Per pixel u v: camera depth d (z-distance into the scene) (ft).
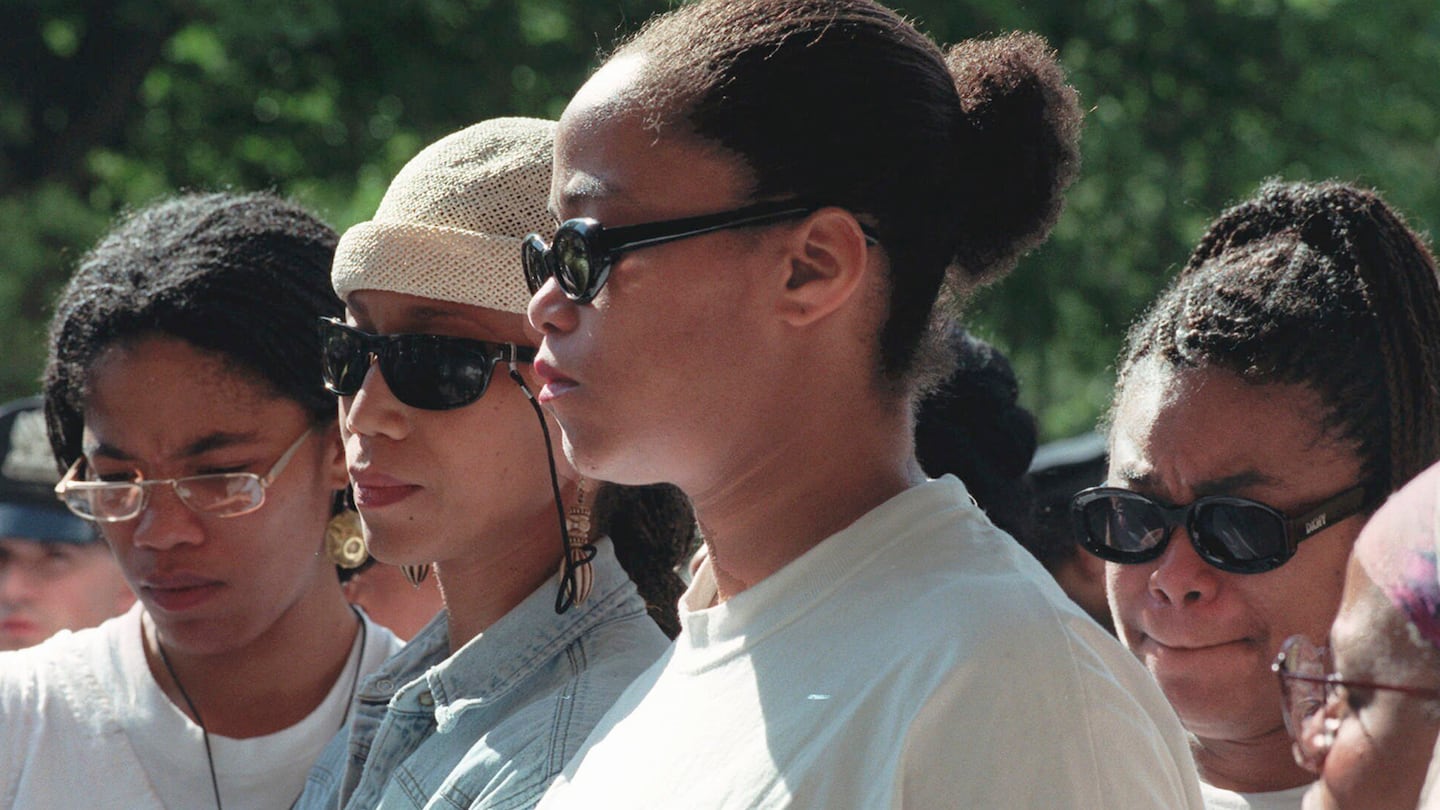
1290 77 48.44
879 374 8.00
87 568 18.89
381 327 10.35
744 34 7.76
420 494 10.18
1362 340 9.27
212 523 12.46
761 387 7.76
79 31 49.08
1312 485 9.20
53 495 18.70
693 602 9.17
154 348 12.39
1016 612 7.18
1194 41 47.78
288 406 12.65
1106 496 9.79
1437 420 9.33
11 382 42.78
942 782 6.92
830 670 7.45
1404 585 5.73
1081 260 44.88
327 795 11.69
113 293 12.59
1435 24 50.34
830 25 7.80
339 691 13.30
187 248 12.66
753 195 7.63
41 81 49.60
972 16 43.93
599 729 8.91
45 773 12.73
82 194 50.55
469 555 10.41
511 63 46.70
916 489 7.88
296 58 47.96
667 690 8.20
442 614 11.53
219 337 12.35
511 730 9.61
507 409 10.11
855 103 7.70
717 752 7.54
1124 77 47.65
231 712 13.04
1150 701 7.75
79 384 12.76
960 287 8.46
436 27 47.19
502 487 10.19
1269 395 9.24
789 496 7.99
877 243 7.81
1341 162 47.60
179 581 12.49
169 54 49.73
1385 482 9.23
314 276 12.93
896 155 7.77
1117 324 44.57
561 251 7.89
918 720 6.97
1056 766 6.89
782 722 7.41
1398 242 9.66
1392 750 5.73
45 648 13.42
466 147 10.44
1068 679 7.06
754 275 7.65
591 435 7.94
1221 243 10.43
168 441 12.42
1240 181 46.52
